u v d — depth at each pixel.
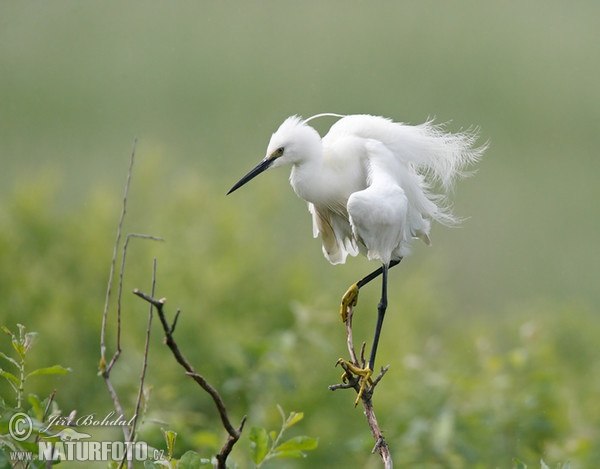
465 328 13.50
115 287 12.06
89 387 10.50
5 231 12.60
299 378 9.58
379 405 9.74
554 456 7.97
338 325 11.41
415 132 7.25
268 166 7.35
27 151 21.62
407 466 8.03
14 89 24.52
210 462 4.59
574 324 12.90
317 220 7.93
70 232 13.11
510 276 18.11
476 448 8.23
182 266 12.27
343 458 9.25
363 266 13.25
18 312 11.45
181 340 10.99
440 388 8.83
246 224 13.66
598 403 10.05
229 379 8.95
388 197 6.65
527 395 8.53
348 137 7.31
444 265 17.11
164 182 14.82
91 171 20.58
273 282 12.95
